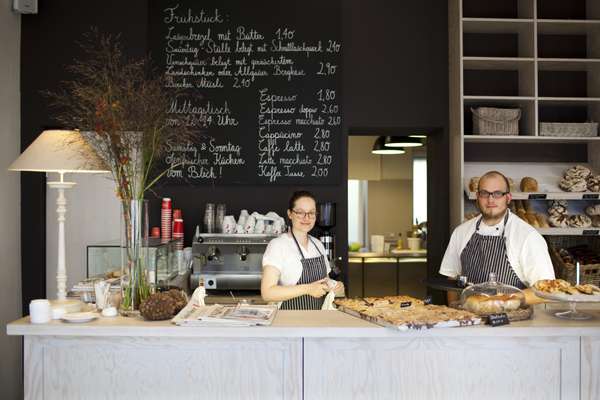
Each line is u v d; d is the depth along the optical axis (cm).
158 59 450
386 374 223
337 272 370
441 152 461
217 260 404
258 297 402
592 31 465
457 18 439
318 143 453
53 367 224
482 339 223
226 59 452
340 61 455
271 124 452
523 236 296
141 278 242
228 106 452
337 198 454
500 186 299
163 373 224
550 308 256
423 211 783
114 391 224
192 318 221
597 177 431
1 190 414
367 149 779
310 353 223
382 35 459
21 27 444
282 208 453
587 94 475
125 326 217
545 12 473
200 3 452
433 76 459
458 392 223
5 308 418
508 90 469
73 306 246
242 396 223
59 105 443
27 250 444
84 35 445
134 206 242
